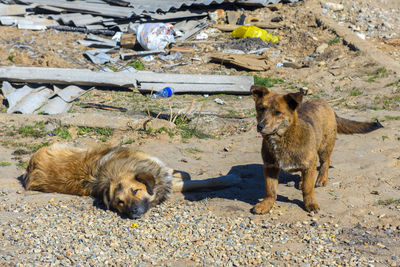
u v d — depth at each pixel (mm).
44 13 21609
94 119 11000
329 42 18406
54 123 11102
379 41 18562
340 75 15867
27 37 19391
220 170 8617
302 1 21703
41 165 7703
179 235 6168
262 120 5957
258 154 9508
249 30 19531
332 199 7109
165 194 7359
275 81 15961
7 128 11188
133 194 6707
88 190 7441
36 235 6141
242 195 7555
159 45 18875
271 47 19000
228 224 6457
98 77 15289
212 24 21078
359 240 5875
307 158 6387
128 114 12641
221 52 18531
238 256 5594
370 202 6945
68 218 6699
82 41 19391
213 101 14258
